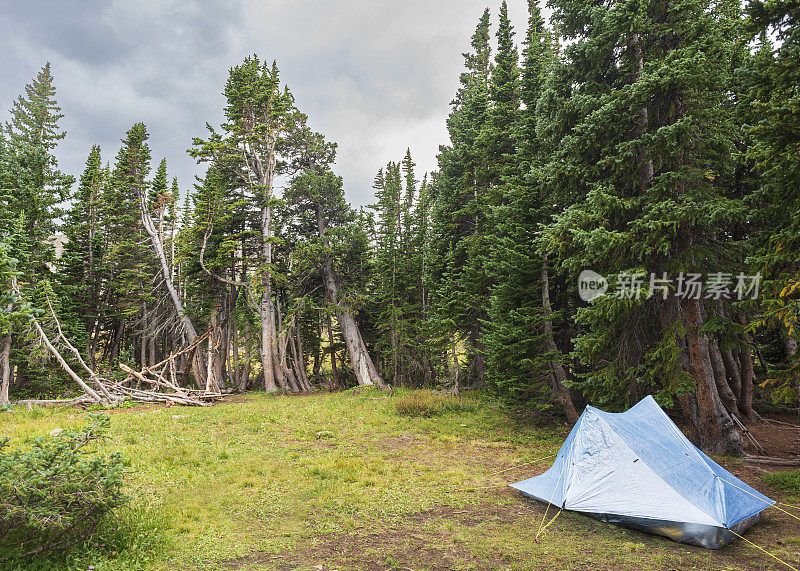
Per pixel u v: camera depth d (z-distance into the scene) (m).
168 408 20.89
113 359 32.53
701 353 11.23
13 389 24.41
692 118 10.27
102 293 31.81
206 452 11.95
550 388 15.69
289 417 17.92
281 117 31.81
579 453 8.09
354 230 29.89
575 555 6.07
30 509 5.09
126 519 6.84
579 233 10.38
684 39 10.42
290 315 29.64
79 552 5.70
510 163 21.11
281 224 33.34
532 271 15.24
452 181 24.98
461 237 24.92
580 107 12.05
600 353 12.57
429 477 9.88
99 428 6.39
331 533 6.87
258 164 31.62
